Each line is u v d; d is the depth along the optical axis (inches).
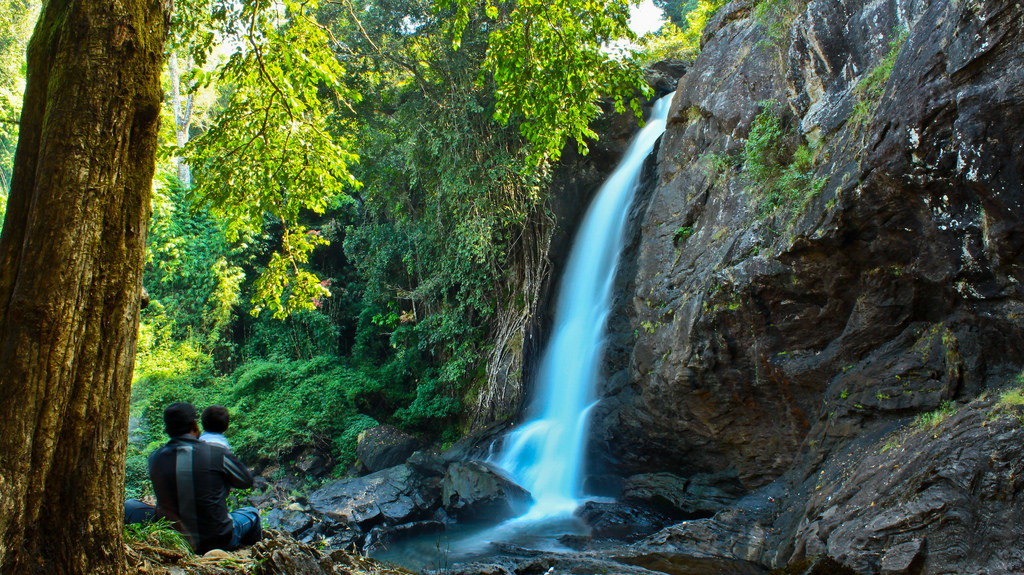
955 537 184.2
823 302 301.7
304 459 612.1
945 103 221.0
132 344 106.0
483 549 357.7
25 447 92.6
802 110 326.0
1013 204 205.0
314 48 281.6
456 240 617.6
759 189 344.8
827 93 310.5
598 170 611.2
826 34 313.0
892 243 261.3
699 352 349.4
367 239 738.2
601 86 303.4
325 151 283.4
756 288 318.0
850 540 207.8
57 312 94.7
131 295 104.7
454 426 613.9
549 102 301.6
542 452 492.1
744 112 378.0
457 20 315.9
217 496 154.8
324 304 785.6
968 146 212.5
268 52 267.6
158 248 737.0
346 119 622.8
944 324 257.8
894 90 245.9
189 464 151.3
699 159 414.3
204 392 663.1
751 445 351.9
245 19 265.6
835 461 275.1
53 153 97.3
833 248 280.5
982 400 222.5
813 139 311.7
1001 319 232.1
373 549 385.4
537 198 567.5
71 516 98.2
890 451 237.3
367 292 740.0
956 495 190.9
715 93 410.9
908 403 258.8
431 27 580.4
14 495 91.2
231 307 764.6
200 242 770.2
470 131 568.1
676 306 383.6
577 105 308.8
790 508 287.9
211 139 276.1
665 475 409.1
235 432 627.2
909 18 269.7
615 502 414.6
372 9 578.9
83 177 97.7
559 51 291.1
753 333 327.9
